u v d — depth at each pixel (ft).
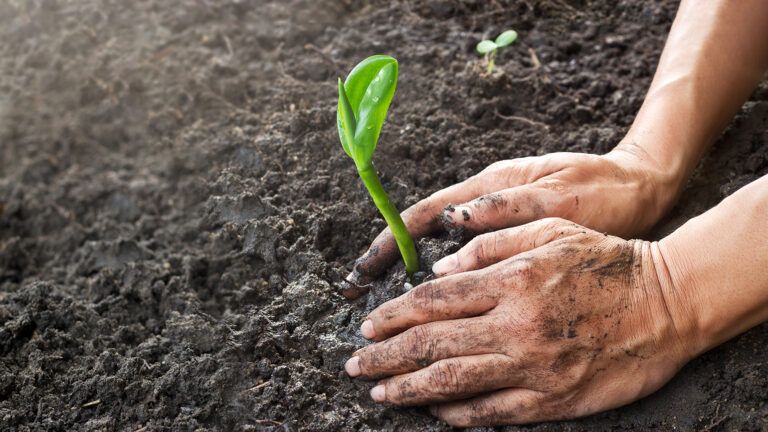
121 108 3.48
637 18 3.37
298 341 2.62
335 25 3.52
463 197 2.64
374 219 2.86
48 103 3.57
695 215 2.76
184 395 2.56
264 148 3.12
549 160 2.60
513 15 3.43
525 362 2.33
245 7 3.63
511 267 2.36
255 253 2.85
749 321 2.34
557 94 3.14
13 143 3.48
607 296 2.33
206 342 2.66
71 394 2.62
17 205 3.31
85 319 2.85
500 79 3.14
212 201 3.05
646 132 2.69
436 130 3.06
